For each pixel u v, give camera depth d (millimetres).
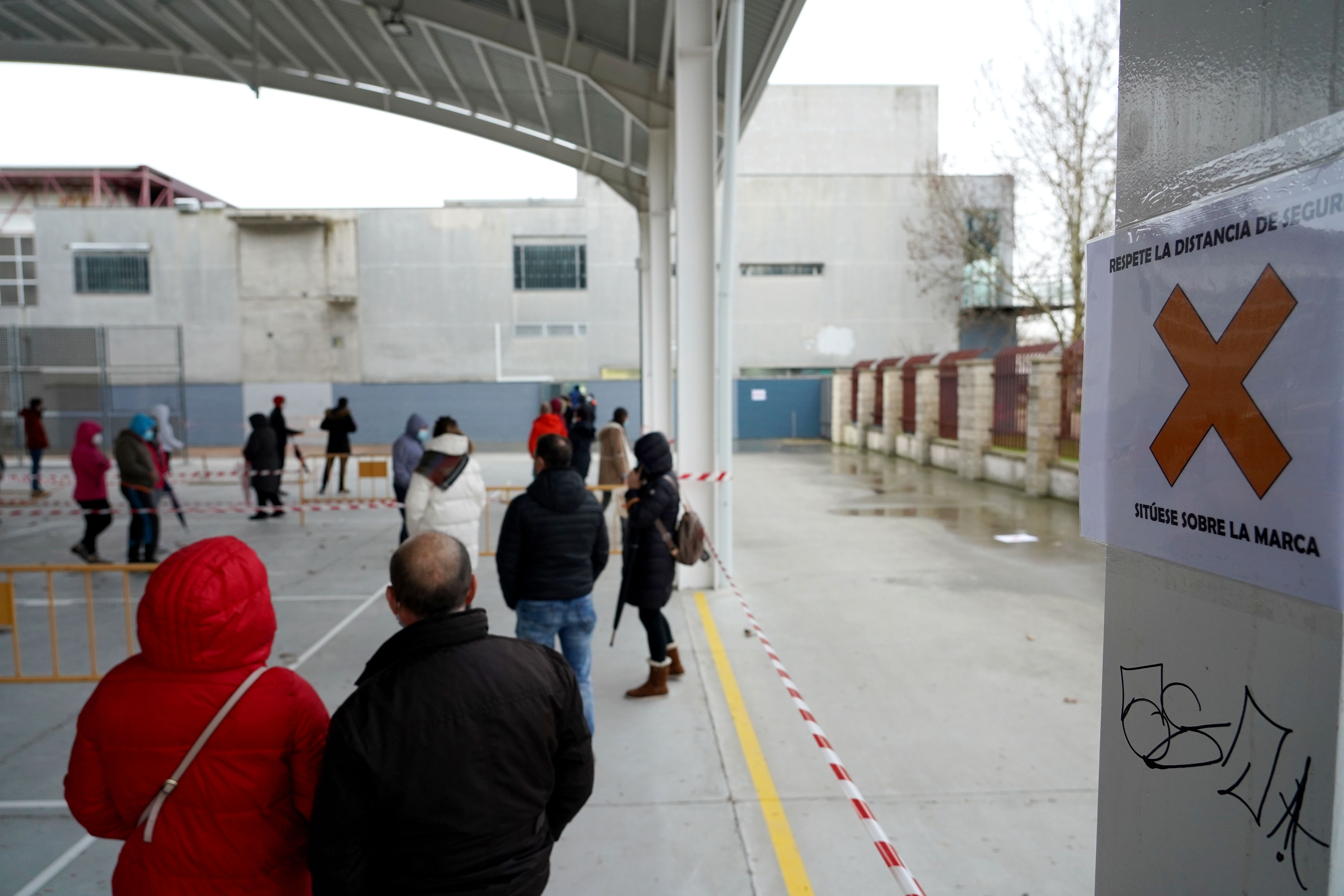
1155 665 1438
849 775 3951
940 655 5684
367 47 13094
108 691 1712
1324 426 1052
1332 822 1084
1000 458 15227
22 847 3404
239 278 30719
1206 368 1271
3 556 9648
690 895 3057
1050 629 6266
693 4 7281
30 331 29641
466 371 31203
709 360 7473
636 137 16469
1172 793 1403
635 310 31328
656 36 11156
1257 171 1175
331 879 1623
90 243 30453
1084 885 3105
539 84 13805
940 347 32188
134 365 29234
